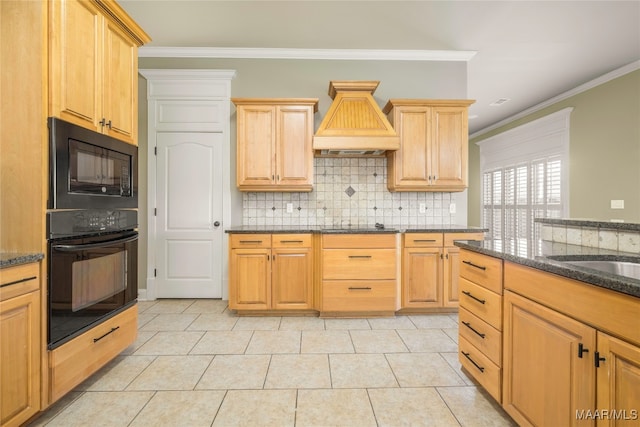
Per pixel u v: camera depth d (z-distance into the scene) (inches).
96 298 71.2
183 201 136.1
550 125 190.2
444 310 119.7
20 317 53.9
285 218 137.1
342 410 62.9
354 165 138.7
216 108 136.3
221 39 127.3
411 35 124.0
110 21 75.7
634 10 107.3
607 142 157.1
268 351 88.4
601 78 158.4
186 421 59.7
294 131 123.8
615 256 55.8
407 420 60.0
